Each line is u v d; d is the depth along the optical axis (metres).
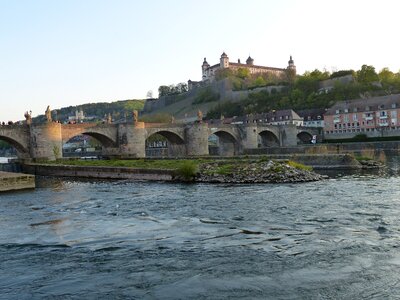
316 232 22.83
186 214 29.52
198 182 50.72
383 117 135.38
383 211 28.27
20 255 19.95
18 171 78.94
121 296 14.80
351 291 14.72
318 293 14.62
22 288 15.77
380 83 198.25
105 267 17.89
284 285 15.41
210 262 18.17
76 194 43.25
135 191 44.38
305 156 73.81
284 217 27.20
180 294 14.87
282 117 166.88
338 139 138.38
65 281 16.36
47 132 82.50
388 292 14.56
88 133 92.25
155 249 20.44
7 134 80.12
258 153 116.38
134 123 95.44
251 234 22.89
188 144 109.56
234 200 35.09
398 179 49.34
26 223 27.62
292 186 43.56
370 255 18.39
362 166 68.31
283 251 19.45
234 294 14.75
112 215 30.06
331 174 58.59
